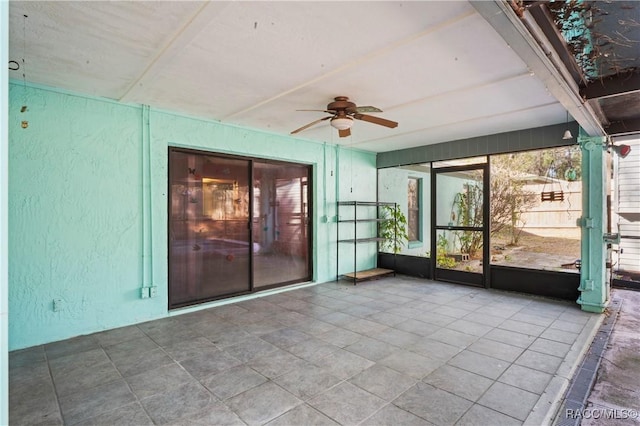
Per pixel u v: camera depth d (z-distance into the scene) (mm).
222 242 4480
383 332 3342
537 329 3404
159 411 2072
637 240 5035
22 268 3006
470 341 3107
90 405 2137
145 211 3719
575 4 1752
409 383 2377
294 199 5367
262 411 2066
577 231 4434
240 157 4672
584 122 3375
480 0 1452
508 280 4965
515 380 2410
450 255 5605
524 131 4691
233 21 2047
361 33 2195
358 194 6250
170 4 1872
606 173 4129
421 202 6293
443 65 2670
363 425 1928
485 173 5148
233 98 3447
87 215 3340
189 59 2561
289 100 3498
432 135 5074
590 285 3982
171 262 3990
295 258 5391
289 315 3895
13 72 2779
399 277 6043
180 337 3242
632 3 1751
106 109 3445
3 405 742
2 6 743
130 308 3621
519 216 4922
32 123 3035
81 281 3311
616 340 3150
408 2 1864
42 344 3078
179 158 4078
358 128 4629
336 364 2668
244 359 2766
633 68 2547
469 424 1931
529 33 1782
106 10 1926
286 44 2334
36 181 3064
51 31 2150
